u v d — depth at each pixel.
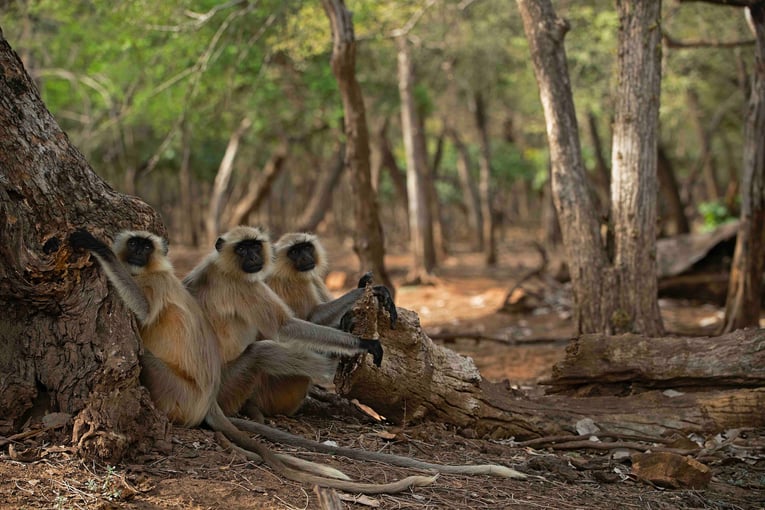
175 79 13.93
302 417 6.60
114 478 4.38
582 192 8.81
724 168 41.53
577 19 17.77
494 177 40.00
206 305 5.81
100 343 4.89
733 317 11.05
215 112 19.22
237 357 5.82
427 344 6.48
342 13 10.80
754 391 6.82
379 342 5.96
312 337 5.90
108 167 30.12
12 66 4.79
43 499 4.12
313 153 31.58
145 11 13.20
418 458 5.69
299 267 6.57
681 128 30.77
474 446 6.16
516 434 6.56
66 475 4.37
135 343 5.00
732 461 6.18
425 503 4.73
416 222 20.53
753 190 10.73
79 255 4.92
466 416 6.52
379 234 11.65
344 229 41.12
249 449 5.11
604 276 8.61
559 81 8.85
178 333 5.24
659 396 7.00
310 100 20.67
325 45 14.10
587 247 8.70
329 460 5.25
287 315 6.01
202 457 4.89
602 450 6.36
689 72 20.17
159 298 5.21
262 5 14.02
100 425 4.61
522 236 48.19
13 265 4.67
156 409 4.98
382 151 25.48
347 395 6.36
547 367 10.55
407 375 6.32
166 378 5.18
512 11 18.94
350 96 11.13
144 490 4.36
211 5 14.29
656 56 8.55
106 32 15.22
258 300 5.86
